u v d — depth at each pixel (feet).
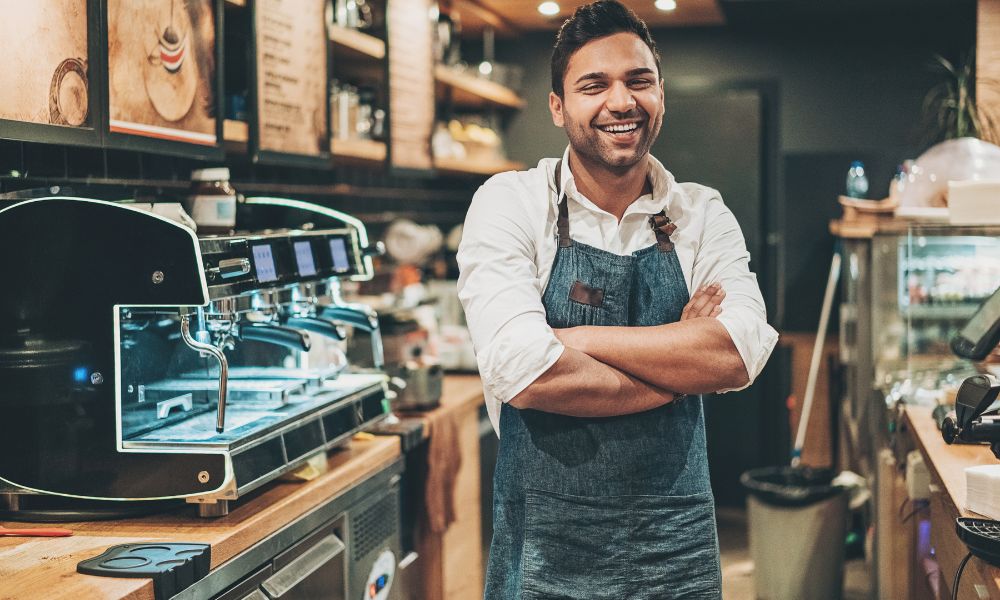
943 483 7.77
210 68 9.44
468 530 13.34
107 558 6.54
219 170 8.64
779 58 20.42
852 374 16.35
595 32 6.45
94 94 7.68
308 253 8.95
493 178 7.00
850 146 20.24
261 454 7.70
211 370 8.59
